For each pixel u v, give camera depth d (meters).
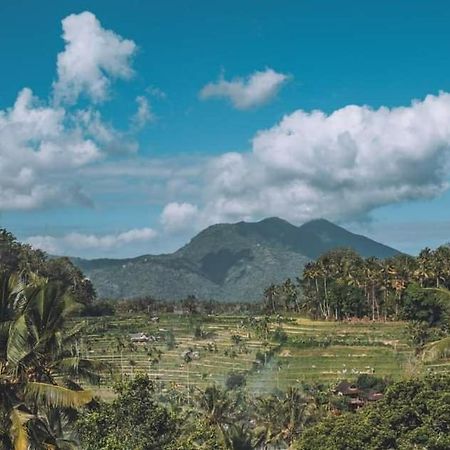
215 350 162.38
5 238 146.38
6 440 30.58
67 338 37.53
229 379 138.50
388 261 184.88
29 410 30.83
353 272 188.75
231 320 193.00
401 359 141.25
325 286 191.00
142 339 169.00
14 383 30.92
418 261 177.50
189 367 150.88
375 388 123.94
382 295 182.38
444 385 42.38
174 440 38.94
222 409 82.81
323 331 167.38
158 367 149.62
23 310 31.52
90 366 37.84
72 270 184.62
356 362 144.62
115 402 39.19
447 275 168.62
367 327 166.50
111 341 164.00
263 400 99.88
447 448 37.94
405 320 169.12
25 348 29.78
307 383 135.75
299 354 153.50
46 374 33.19
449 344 42.81
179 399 120.62
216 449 41.53
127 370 143.88
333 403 110.38
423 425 39.38
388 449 40.38
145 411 39.19
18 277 32.94
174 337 175.62
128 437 37.78
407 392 41.50
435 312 160.38
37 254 170.25
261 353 154.50
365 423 41.12
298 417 91.19
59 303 34.00
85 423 38.09
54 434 36.53
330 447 40.16
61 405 30.02
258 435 83.81
